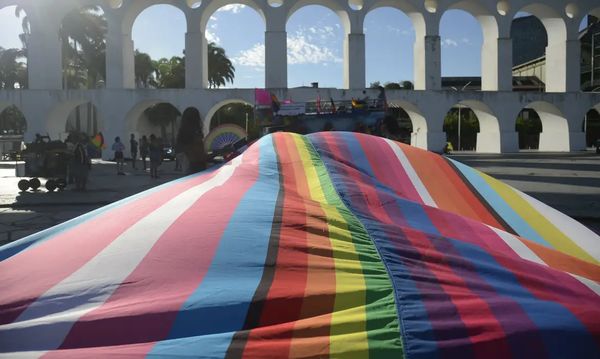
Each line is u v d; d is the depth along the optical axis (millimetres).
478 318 1790
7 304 2041
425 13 36188
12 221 10289
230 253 2230
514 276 2186
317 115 16297
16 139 42094
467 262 2246
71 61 55000
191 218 2535
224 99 33875
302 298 1929
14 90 33906
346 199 2855
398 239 2412
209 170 3814
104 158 34062
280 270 2129
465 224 2820
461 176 3568
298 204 2736
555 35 38750
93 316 1869
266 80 35500
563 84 38219
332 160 3424
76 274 2156
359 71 35812
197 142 5910
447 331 1728
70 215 11094
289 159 3424
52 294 2049
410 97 35250
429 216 2830
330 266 2152
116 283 2078
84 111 55812
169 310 1875
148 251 2258
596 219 9508
